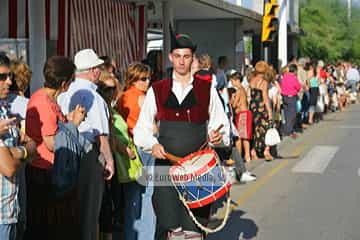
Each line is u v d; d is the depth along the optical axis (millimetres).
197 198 6910
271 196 12688
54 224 7062
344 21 75125
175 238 7086
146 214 8508
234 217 10938
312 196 12680
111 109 8250
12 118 5934
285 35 30250
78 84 7551
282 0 30031
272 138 16844
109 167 7500
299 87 22312
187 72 7043
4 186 5816
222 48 29547
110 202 8281
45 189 7055
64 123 7125
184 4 22094
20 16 13312
